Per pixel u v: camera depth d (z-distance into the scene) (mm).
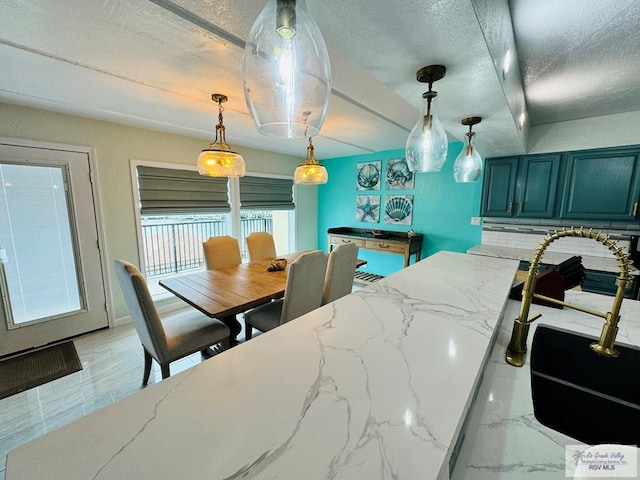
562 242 3002
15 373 2160
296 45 756
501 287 1354
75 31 1286
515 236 3299
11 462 441
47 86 1928
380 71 1287
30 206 2412
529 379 820
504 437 603
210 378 659
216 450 464
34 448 467
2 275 2316
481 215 3342
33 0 1067
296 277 1953
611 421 916
